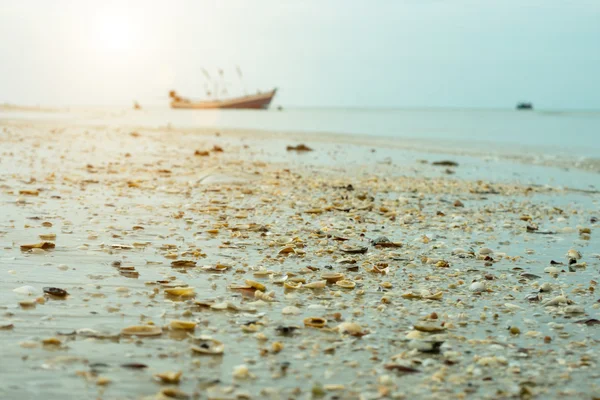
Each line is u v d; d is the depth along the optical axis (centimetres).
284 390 398
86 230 892
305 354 464
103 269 686
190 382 403
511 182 1794
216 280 670
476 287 678
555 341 515
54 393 375
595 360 471
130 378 403
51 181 1385
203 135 3506
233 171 1662
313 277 699
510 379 431
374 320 557
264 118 8094
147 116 8312
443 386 415
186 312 546
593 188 1700
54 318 515
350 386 409
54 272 662
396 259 816
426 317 570
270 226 998
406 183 1648
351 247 859
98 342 465
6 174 1466
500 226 1091
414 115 11312
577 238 999
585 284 714
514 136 4197
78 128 3631
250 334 504
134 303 569
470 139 3778
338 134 3997
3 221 923
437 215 1181
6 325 489
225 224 984
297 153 2491
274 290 643
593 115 12056
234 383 405
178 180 1502
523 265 805
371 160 2297
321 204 1231
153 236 879
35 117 5278
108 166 1723
